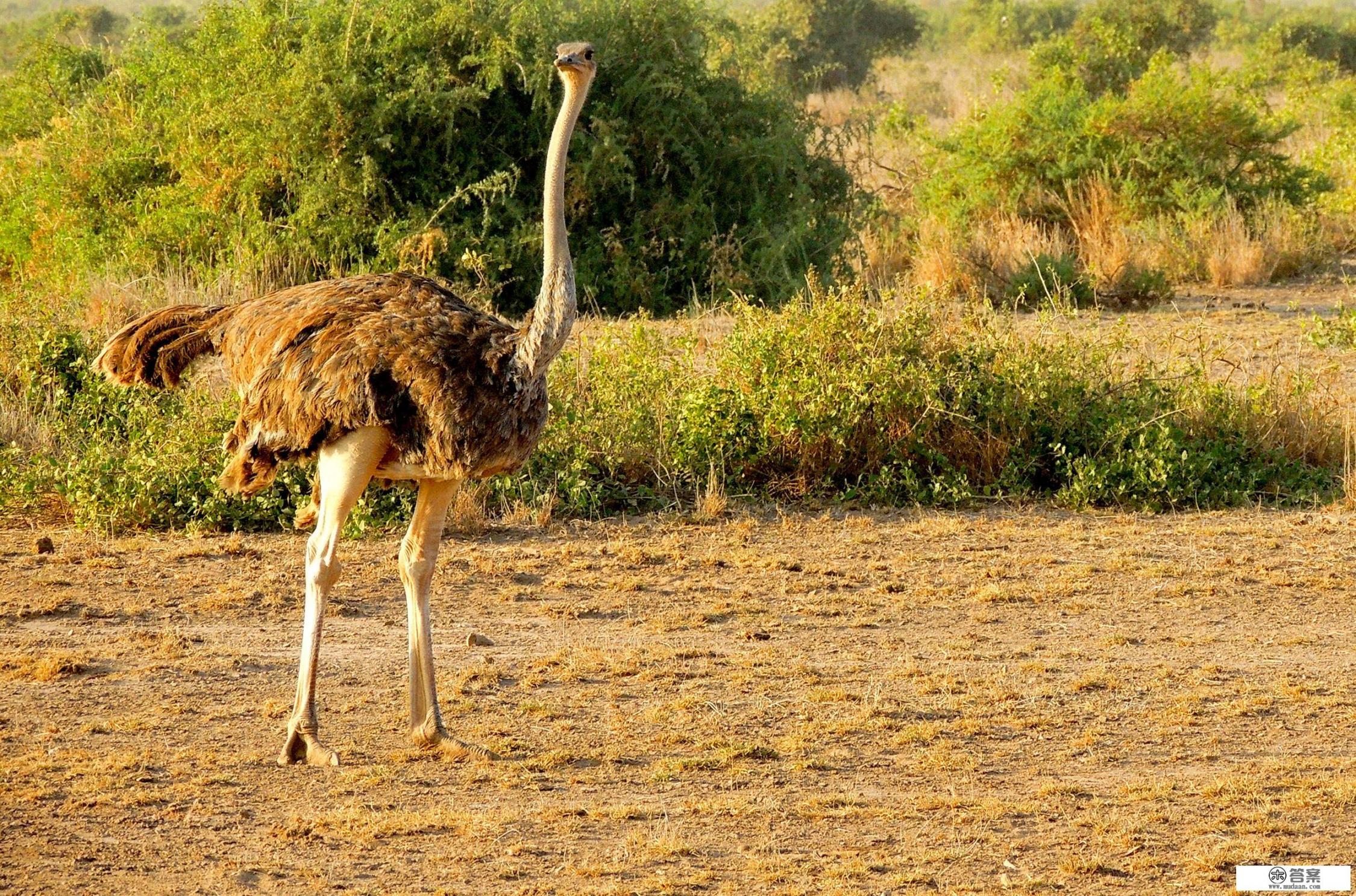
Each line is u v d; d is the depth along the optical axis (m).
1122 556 29.17
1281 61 131.38
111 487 31.36
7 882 16.03
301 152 51.03
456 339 19.12
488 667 23.19
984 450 33.75
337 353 18.92
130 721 20.86
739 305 38.03
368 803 18.30
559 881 16.20
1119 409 34.84
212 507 30.83
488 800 18.47
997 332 37.78
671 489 33.19
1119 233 57.53
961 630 25.22
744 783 19.08
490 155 52.50
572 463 32.88
